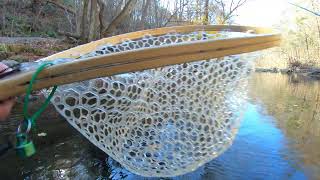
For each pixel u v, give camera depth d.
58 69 1.15
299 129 5.84
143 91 1.88
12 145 1.18
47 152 4.00
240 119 2.15
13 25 13.41
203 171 3.67
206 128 2.08
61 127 4.91
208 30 2.80
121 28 15.72
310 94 10.25
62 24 15.70
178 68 1.92
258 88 11.30
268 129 5.67
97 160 3.83
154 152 2.04
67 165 3.70
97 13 12.65
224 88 2.05
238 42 1.50
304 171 3.92
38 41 10.62
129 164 1.97
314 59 18.30
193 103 2.03
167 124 2.03
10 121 4.78
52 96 1.32
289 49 18.66
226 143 2.15
